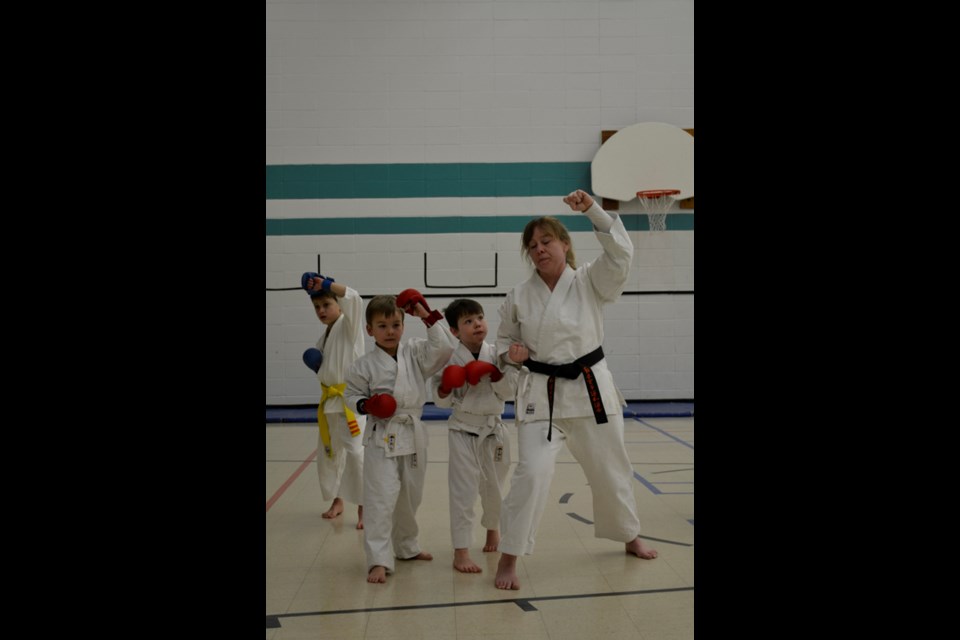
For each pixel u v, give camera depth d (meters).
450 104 8.56
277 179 8.52
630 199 8.48
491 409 3.58
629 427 7.39
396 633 2.67
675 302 8.60
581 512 4.36
